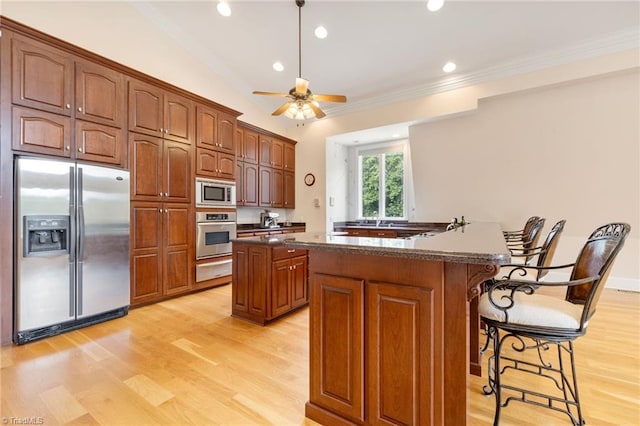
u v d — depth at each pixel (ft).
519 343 7.54
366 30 10.89
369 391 4.21
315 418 4.69
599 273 3.79
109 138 9.23
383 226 17.51
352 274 4.36
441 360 3.68
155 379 5.82
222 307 10.30
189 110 11.81
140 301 10.05
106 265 8.93
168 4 10.98
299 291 9.91
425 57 12.00
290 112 10.03
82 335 7.89
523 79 11.66
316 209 17.93
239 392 5.43
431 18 10.02
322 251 4.59
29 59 7.63
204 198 12.30
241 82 15.46
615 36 9.98
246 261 9.11
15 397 5.20
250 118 16.33
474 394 5.41
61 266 7.95
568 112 11.48
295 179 18.83
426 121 14.29
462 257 3.30
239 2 10.22
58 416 4.74
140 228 10.05
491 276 3.39
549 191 12.76
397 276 3.98
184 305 10.48
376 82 14.07
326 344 4.60
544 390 5.46
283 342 7.54
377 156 18.88
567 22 9.64
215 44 12.83
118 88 9.52
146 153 10.27
